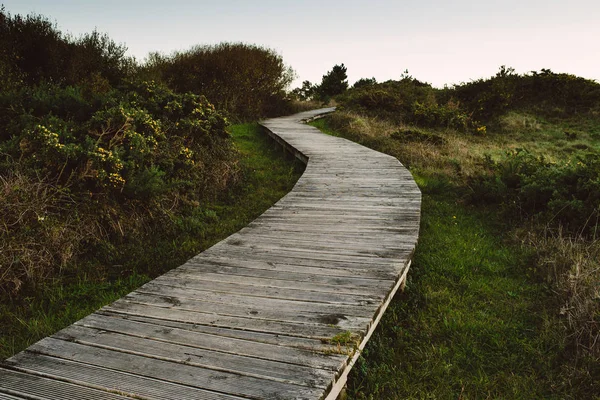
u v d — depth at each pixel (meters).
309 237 4.69
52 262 4.27
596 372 2.86
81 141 5.84
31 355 2.44
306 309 3.03
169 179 6.41
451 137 14.27
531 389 2.83
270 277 3.61
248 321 2.86
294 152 10.63
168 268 4.57
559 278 4.14
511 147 13.41
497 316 3.74
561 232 5.06
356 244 4.44
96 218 4.92
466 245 5.30
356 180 7.49
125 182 5.30
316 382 2.20
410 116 17.20
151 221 5.60
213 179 7.42
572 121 16.72
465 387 2.85
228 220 6.22
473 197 7.04
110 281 4.33
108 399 2.06
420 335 3.47
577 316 3.32
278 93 21.19
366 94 19.53
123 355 2.44
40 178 4.80
